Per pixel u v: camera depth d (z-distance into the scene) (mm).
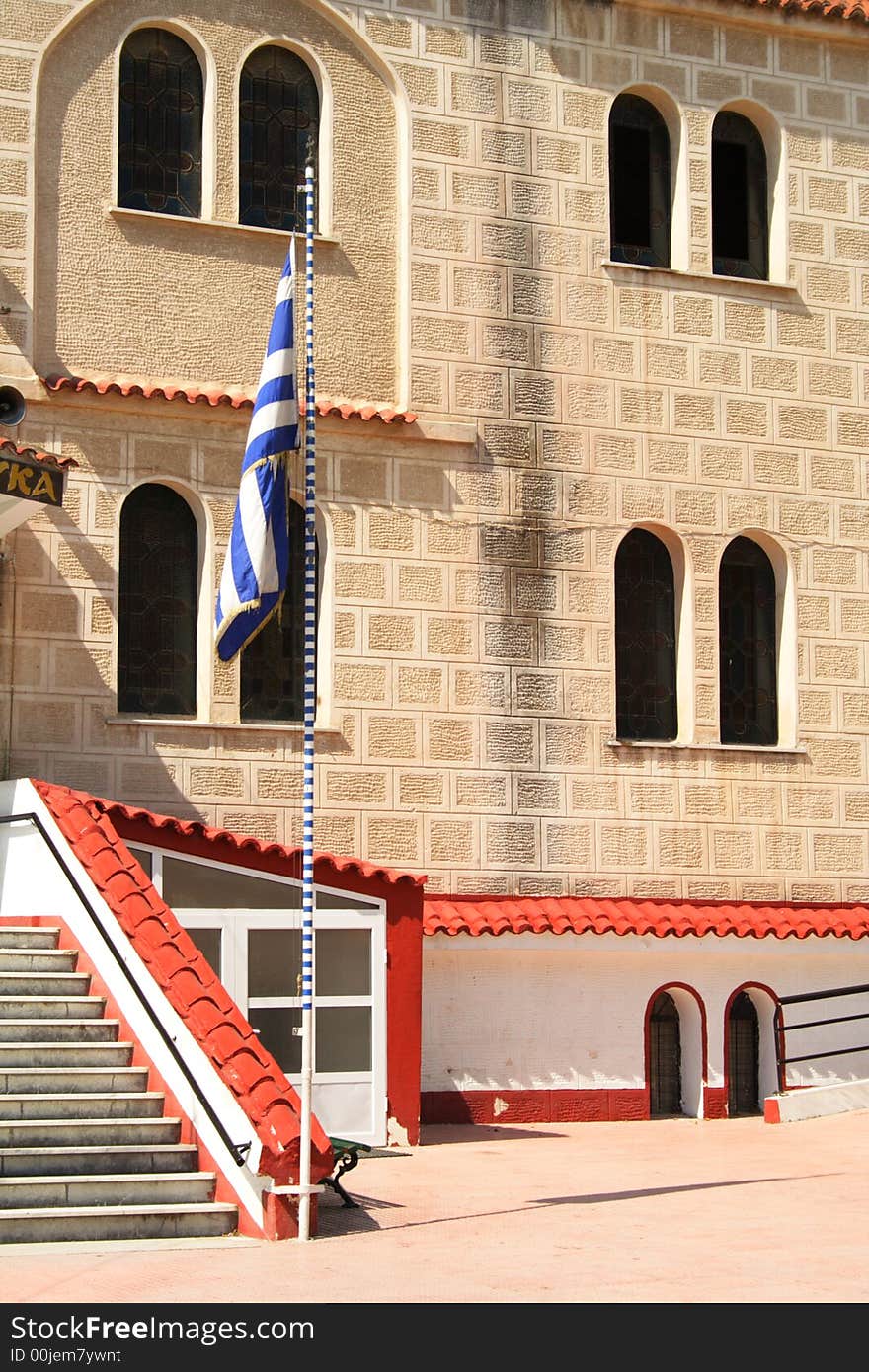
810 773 23797
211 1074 14008
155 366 21344
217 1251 12812
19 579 20328
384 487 22109
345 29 22609
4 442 18375
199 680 21125
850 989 22953
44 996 15594
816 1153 18781
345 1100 19344
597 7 23875
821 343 24531
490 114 23188
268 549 15266
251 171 22203
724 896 23156
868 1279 11969
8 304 20641
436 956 21422
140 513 21188
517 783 22281
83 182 21250
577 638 22781
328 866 19547
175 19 21812
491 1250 12969
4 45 20984
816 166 24812
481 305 22844
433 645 22094
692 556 23484
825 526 24266
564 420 23062
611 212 24000
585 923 21672
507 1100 21484
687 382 23734
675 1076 22578
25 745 20141
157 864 18844
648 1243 13305
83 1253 12641
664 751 23062
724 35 24484
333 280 22297
